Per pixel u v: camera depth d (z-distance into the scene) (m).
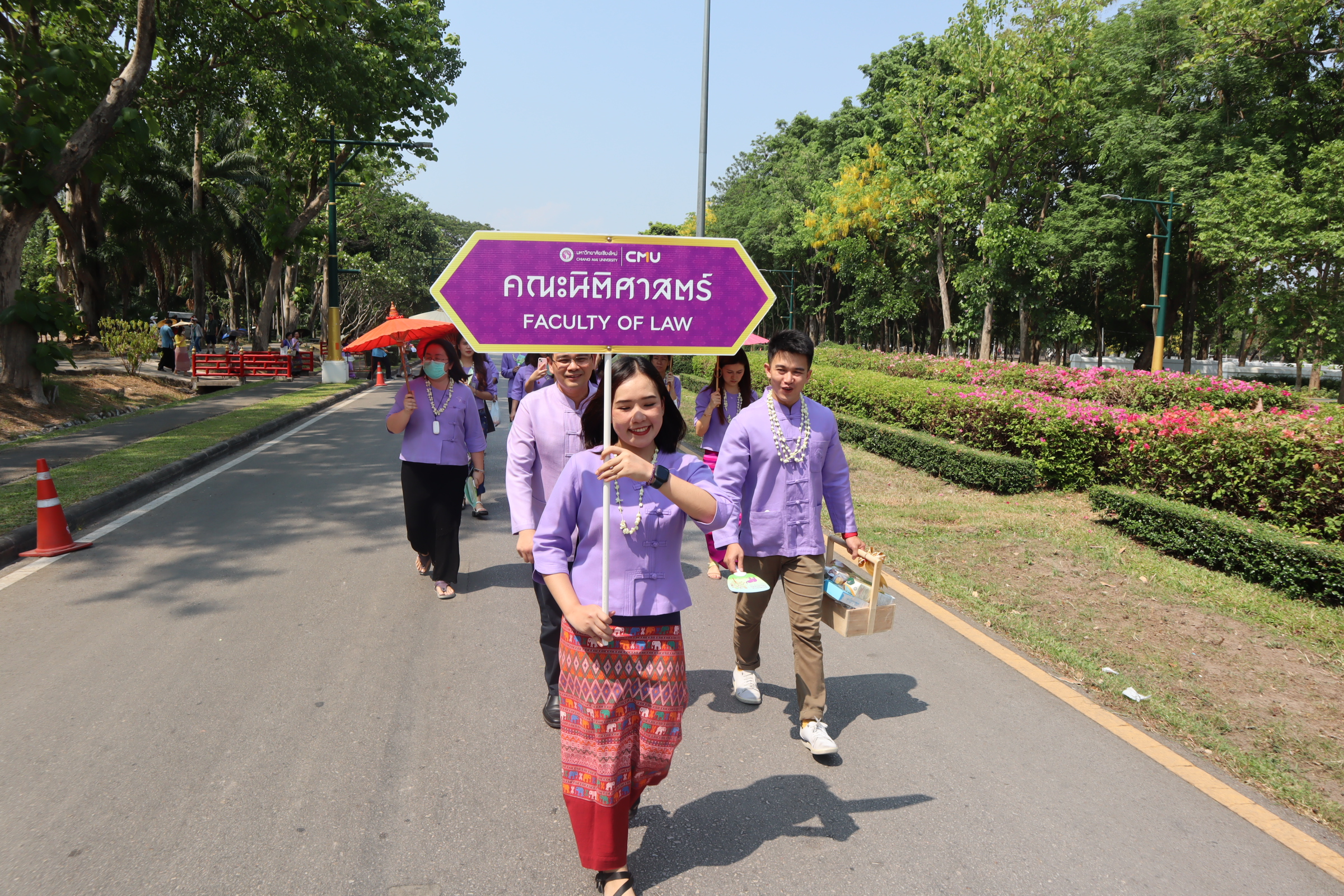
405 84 25.81
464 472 5.66
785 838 3.01
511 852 2.90
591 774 2.60
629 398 2.57
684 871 2.82
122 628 4.95
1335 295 26.08
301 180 33.56
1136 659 4.66
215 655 4.56
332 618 5.17
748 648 4.04
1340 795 3.32
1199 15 27.89
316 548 6.78
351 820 3.06
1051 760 3.57
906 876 2.80
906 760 3.57
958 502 8.80
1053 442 9.18
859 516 8.12
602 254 2.69
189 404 17.61
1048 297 37.84
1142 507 7.02
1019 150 33.94
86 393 17.52
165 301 44.47
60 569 6.12
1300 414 7.20
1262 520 6.52
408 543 6.97
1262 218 24.78
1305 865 2.88
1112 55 33.53
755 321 2.78
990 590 5.87
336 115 22.64
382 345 5.38
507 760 3.51
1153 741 3.74
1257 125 29.27
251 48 19.56
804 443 3.64
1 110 13.00
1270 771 3.44
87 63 14.00
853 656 4.74
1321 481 5.98
